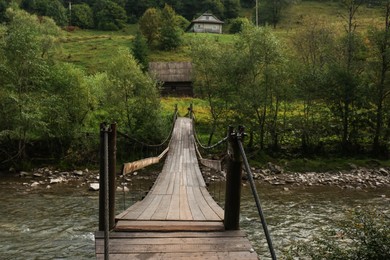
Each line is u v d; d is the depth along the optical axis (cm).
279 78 2741
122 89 2656
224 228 508
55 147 2608
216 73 2814
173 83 4394
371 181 2264
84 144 2561
